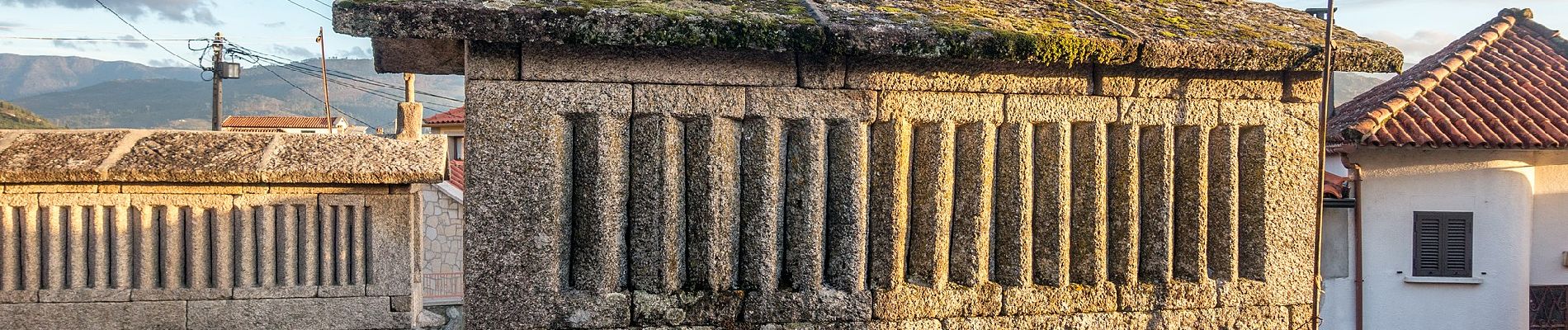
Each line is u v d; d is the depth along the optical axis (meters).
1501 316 8.40
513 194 3.71
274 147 4.25
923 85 4.00
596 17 3.43
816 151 3.91
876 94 3.96
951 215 4.14
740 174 3.92
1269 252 4.43
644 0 3.74
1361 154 8.29
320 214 4.30
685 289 3.91
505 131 3.68
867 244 4.05
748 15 3.63
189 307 4.18
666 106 3.78
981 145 4.08
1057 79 4.14
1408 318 8.34
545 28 3.41
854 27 3.63
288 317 4.27
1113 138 4.27
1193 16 4.58
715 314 3.90
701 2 3.80
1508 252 8.41
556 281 3.77
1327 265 8.20
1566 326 8.64
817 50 3.63
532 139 3.70
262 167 4.10
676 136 3.82
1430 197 8.36
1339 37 4.48
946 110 4.04
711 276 3.89
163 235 4.19
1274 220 4.43
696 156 3.86
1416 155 8.33
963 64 4.02
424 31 3.34
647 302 3.85
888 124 3.98
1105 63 3.96
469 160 3.67
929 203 4.07
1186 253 4.39
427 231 15.98
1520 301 8.44
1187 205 4.37
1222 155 4.37
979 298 4.14
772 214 3.90
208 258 4.22
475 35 3.38
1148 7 4.64
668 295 3.86
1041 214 4.22
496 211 3.70
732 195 3.89
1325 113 4.26
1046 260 4.23
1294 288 4.49
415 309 4.49
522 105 3.69
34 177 3.94
